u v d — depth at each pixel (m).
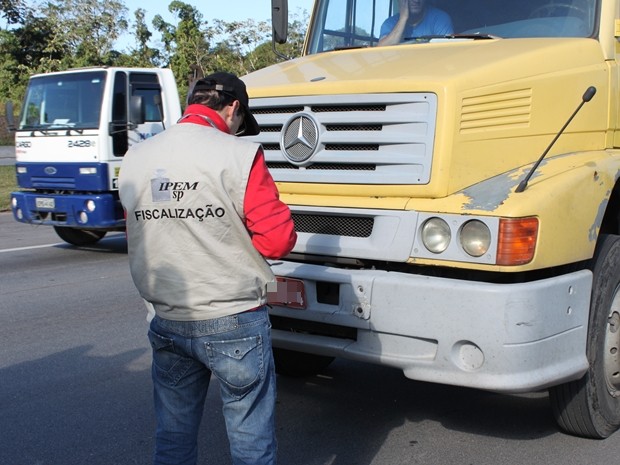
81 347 6.68
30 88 11.91
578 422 4.45
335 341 4.21
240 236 3.09
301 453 4.44
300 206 4.43
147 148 3.20
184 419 3.34
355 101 4.34
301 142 4.49
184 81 38.12
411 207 4.04
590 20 5.13
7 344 6.77
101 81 11.18
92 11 39.59
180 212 3.06
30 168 11.77
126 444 4.65
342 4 6.03
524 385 3.75
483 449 4.47
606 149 5.07
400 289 3.89
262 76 5.02
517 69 4.44
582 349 4.12
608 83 5.04
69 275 9.98
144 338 6.97
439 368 3.87
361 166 4.34
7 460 4.44
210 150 3.07
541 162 4.37
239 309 3.11
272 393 3.21
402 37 5.55
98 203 11.02
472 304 3.73
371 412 5.05
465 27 5.39
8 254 11.70
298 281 4.22
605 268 4.38
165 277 3.13
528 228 3.76
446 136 4.06
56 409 5.22
